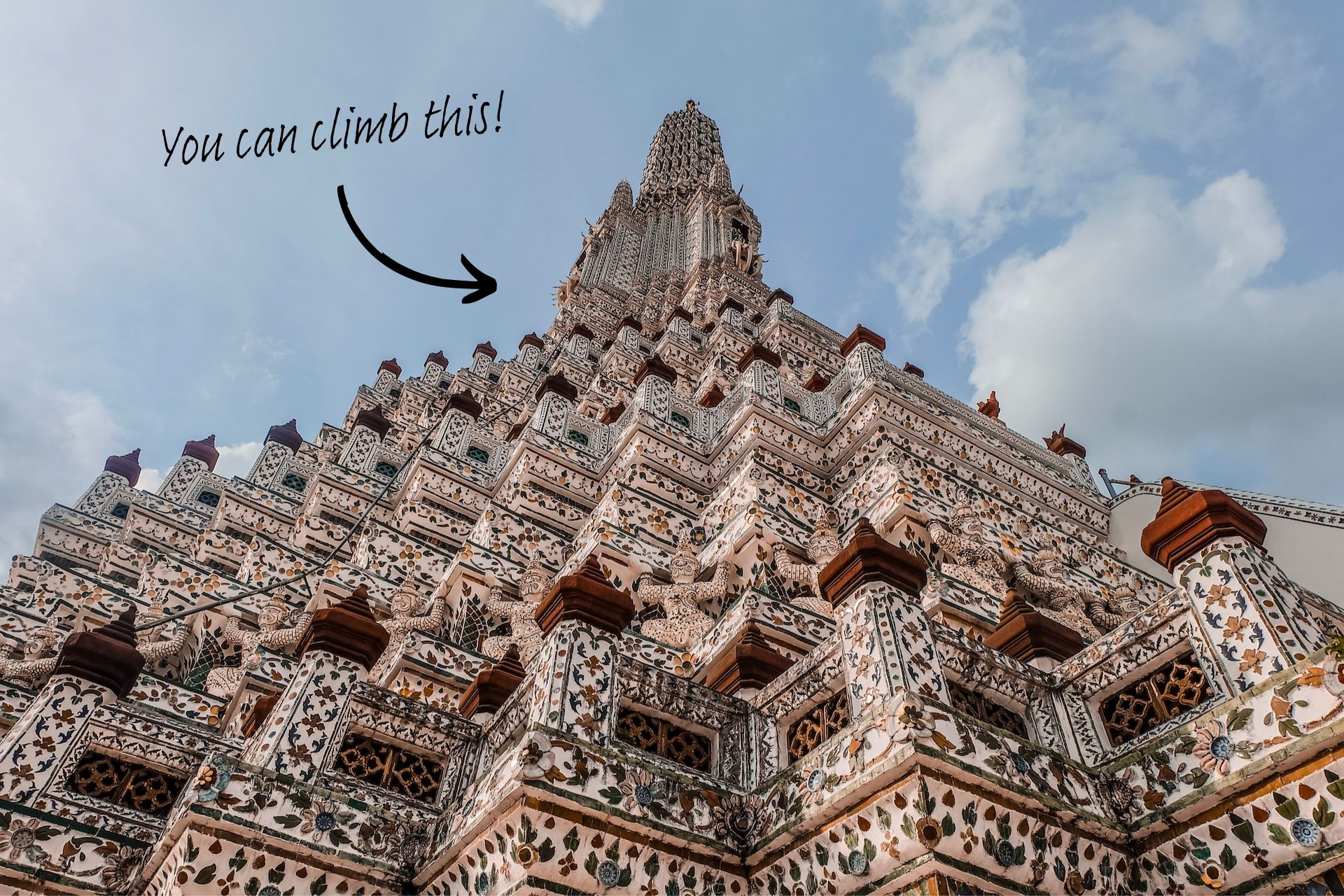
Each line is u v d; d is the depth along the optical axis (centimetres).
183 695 895
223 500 1877
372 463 2002
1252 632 524
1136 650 594
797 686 636
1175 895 502
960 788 474
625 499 1238
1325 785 452
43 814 618
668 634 964
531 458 1579
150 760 702
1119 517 1528
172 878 529
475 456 1812
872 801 484
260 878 539
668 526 1239
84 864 611
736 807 572
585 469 1598
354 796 615
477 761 679
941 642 589
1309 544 1298
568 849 502
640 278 3909
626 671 625
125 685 711
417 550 1291
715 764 646
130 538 1780
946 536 1061
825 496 1361
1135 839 524
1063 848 495
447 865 559
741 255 3631
